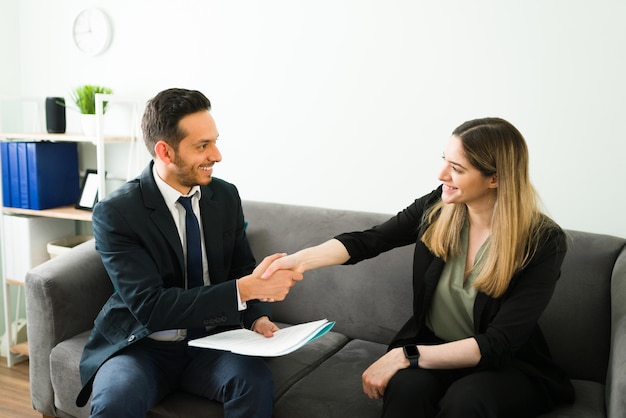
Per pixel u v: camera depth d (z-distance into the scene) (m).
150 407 1.58
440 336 1.66
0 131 2.84
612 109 1.92
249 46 2.52
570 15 1.93
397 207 2.31
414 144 2.24
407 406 1.39
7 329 2.76
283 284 1.63
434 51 2.15
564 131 2.00
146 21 2.74
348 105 2.34
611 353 1.51
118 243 1.62
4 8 2.99
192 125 1.59
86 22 2.86
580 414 1.50
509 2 2.01
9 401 2.39
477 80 2.10
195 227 1.73
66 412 1.90
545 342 1.64
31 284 1.92
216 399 1.60
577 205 2.02
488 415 1.34
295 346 1.47
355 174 2.38
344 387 1.67
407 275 1.99
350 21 2.29
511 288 1.50
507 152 1.46
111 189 2.93
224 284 1.59
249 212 2.33
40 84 3.07
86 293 2.02
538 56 2.00
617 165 1.94
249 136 2.59
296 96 2.45
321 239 2.14
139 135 2.79
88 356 1.71
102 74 2.89
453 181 1.51
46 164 2.75
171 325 1.57
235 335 1.63
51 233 2.85
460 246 1.61
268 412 1.55
